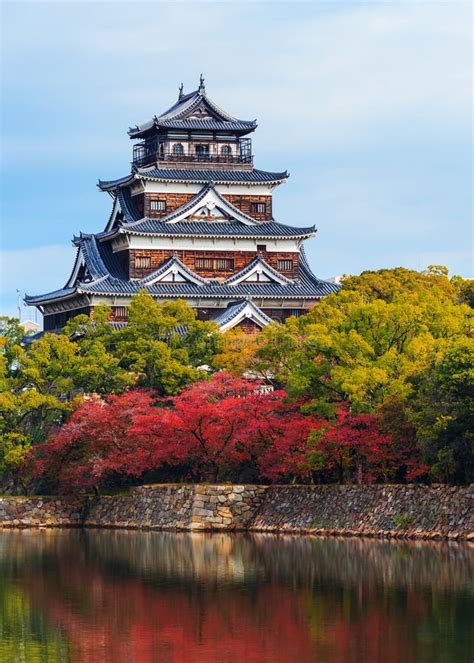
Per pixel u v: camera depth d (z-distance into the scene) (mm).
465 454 80875
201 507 98375
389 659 53156
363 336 93438
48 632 59656
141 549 87688
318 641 56500
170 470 109688
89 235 145500
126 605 65625
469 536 80188
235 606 64562
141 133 149750
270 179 146625
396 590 66625
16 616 63344
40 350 114500
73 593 69438
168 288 138500
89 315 137500
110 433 107312
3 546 91688
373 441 87000
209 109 147250
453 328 93312
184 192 144750
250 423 97750
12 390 113938
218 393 103812
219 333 118625
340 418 88938
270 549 83688
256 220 146750
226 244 143500
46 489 113688
